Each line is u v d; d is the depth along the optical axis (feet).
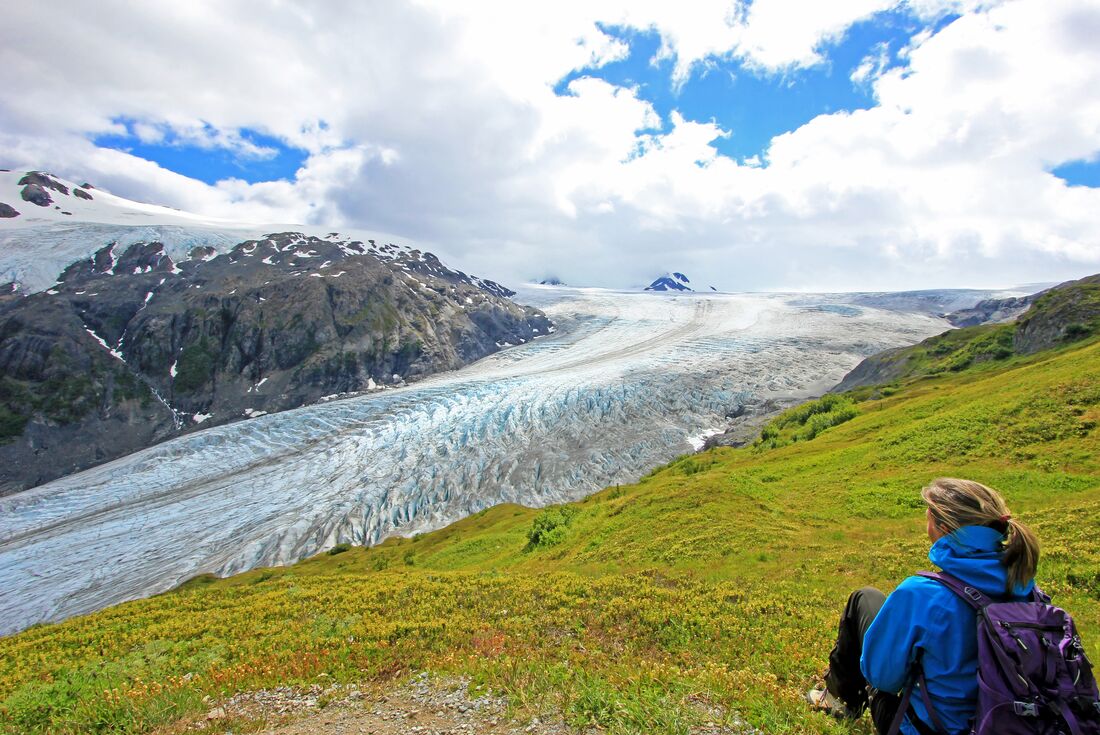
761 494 105.50
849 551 64.90
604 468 334.24
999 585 11.16
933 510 12.37
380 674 30.48
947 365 261.24
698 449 349.82
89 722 25.64
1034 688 9.60
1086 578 38.55
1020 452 92.32
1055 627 10.34
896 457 110.73
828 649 29.89
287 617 52.39
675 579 63.05
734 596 45.96
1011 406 110.42
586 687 23.35
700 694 23.43
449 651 33.47
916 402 165.27
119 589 252.01
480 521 214.07
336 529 288.51
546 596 49.34
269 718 25.20
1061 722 9.36
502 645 34.30
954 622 11.21
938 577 11.84
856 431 154.81
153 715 25.67
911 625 11.73
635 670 26.63
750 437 318.24
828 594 48.47
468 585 58.34
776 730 19.40
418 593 56.39
